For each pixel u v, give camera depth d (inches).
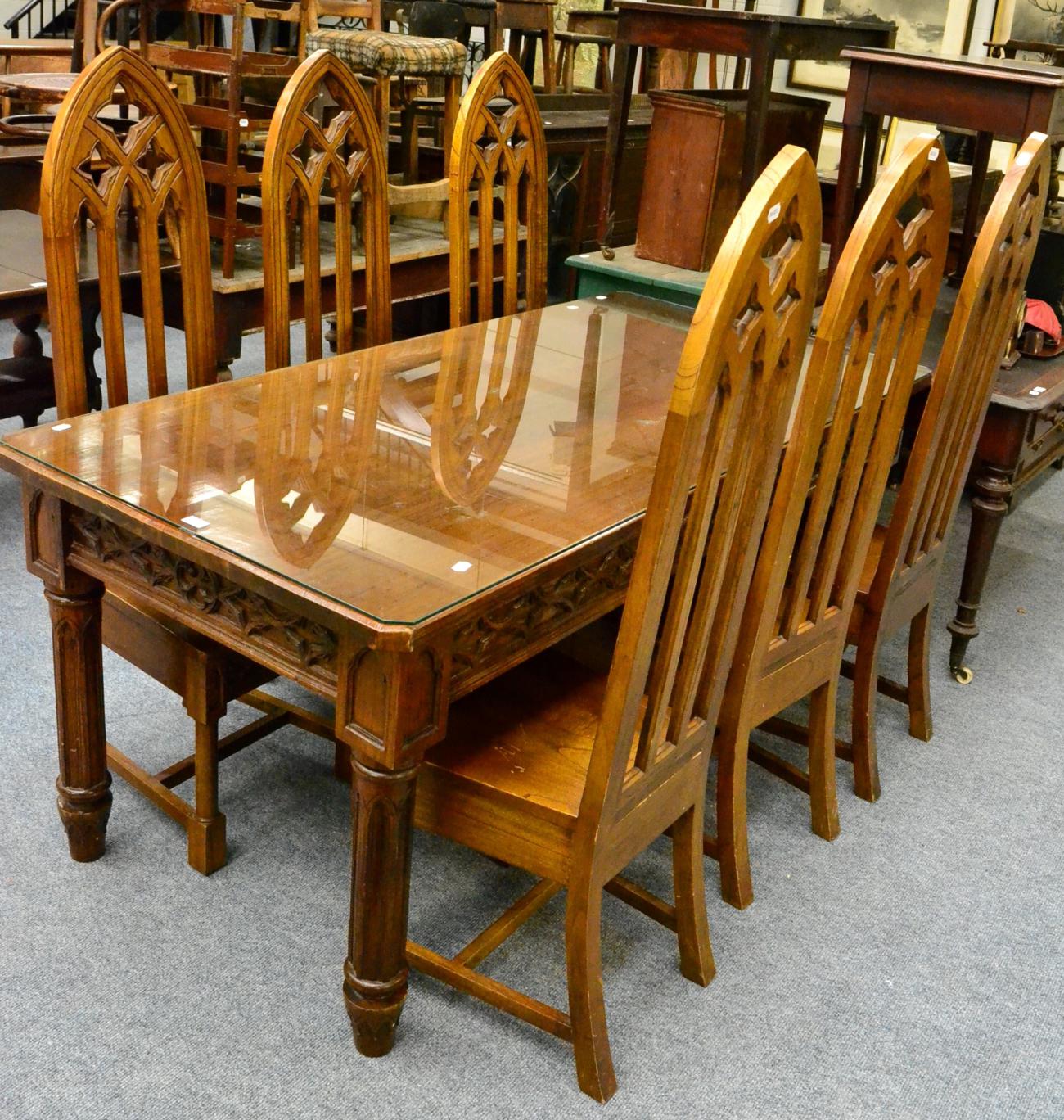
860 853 94.1
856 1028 77.4
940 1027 78.2
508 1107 69.7
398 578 60.0
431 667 60.5
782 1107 71.2
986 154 143.5
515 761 69.9
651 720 65.4
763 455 63.7
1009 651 127.0
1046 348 125.2
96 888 83.4
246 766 97.6
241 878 85.4
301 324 210.1
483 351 98.3
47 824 89.0
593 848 65.0
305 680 63.7
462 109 106.2
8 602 118.5
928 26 267.9
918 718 109.0
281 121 92.6
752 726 82.7
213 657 78.5
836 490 93.4
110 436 74.7
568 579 67.4
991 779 105.0
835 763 103.6
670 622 62.8
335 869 87.1
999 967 83.7
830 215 158.1
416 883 86.8
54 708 102.7
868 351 72.1
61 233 78.4
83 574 75.9
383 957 68.6
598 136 203.0
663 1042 74.9
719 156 131.8
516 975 79.1
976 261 81.4
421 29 196.7
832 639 87.9
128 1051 71.2
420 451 76.5
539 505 69.7
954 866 93.6
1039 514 162.7
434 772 69.2
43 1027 72.2
